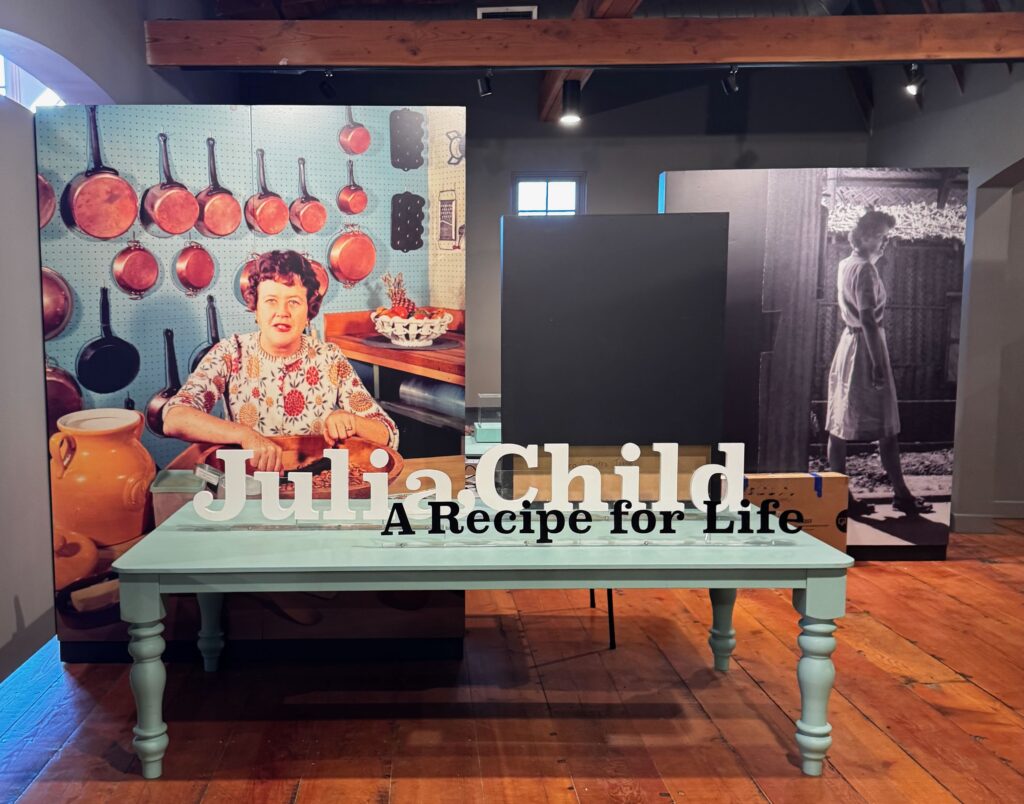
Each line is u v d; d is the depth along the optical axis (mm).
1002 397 6309
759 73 7684
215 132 3357
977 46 5219
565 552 2723
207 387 3465
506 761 2811
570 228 2904
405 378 3512
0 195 3393
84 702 3236
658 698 3281
